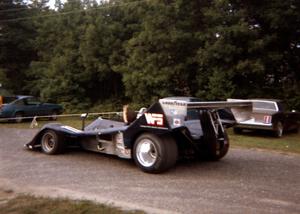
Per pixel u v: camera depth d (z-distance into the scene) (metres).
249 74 21.73
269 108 16.30
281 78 23.77
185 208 6.22
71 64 31.61
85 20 32.44
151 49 25.55
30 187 7.25
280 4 21.11
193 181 7.98
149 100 25.95
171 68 24.12
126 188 7.36
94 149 10.21
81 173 8.51
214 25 21.89
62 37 33.88
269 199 6.82
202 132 9.62
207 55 21.36
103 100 32.53
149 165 8.59
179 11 23.02
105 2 31.80
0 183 7.52
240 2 22.44
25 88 34.66
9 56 35.81
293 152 12.00
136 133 8.89
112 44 29.83
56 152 10.53
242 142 13.94
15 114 21.81
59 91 31.27
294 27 21.81
